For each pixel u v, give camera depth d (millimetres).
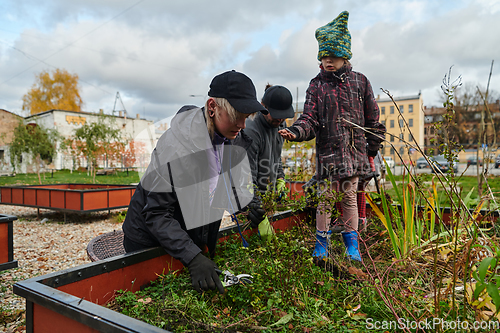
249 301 1594
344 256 2139
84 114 33000
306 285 1723
